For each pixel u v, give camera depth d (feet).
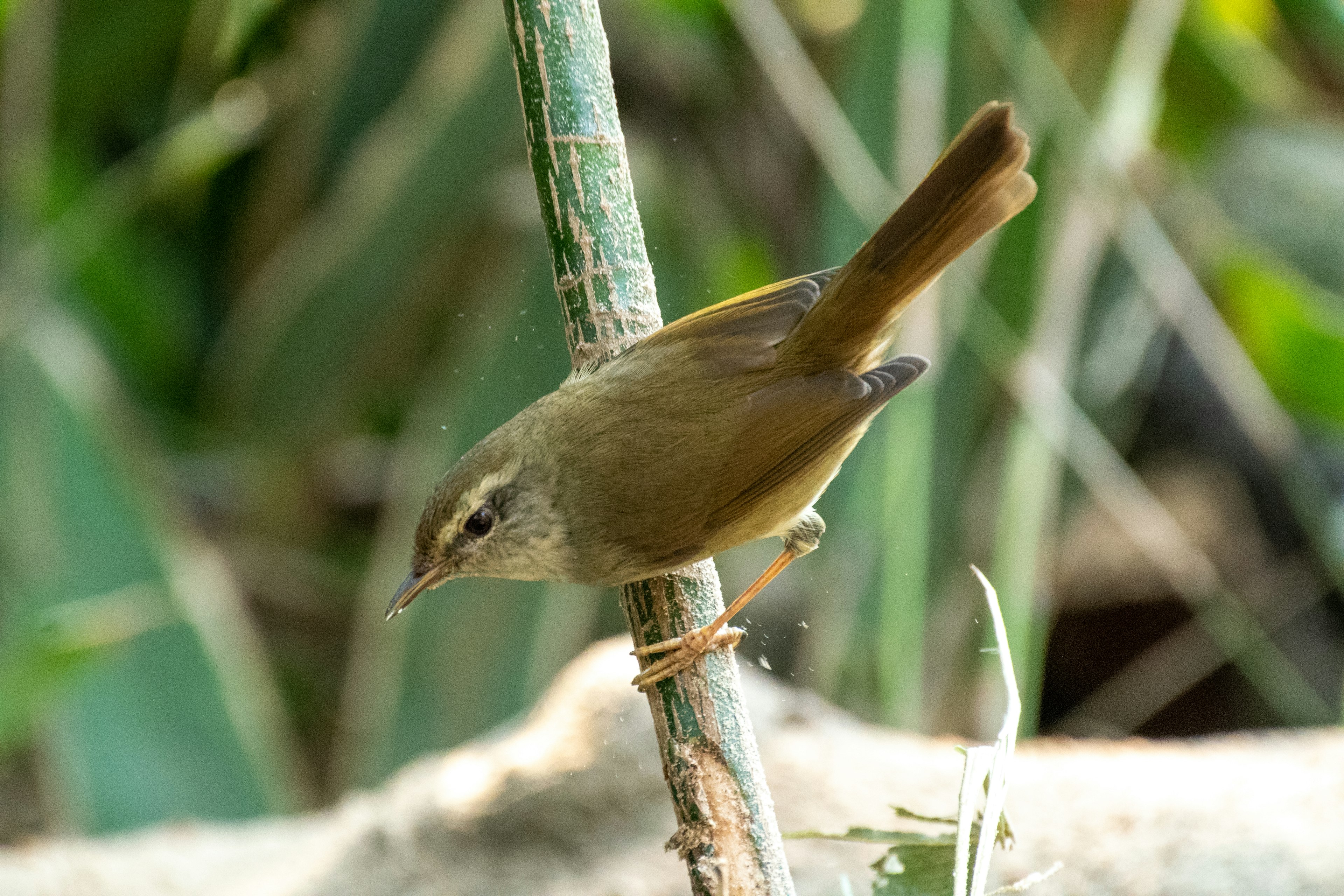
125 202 42.47
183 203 45.24
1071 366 38.24
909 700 31.73
